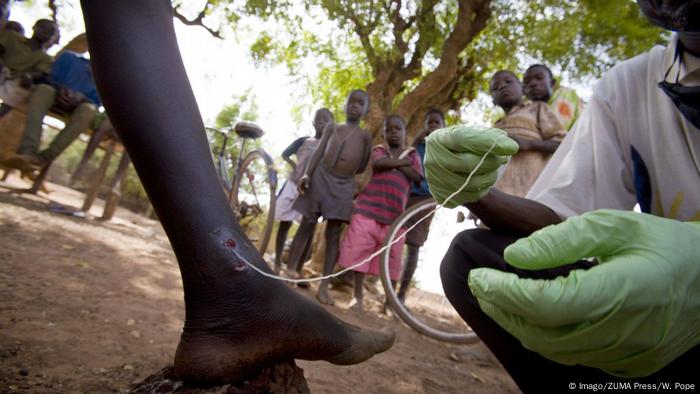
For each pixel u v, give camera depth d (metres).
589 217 0.69
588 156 1.26
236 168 4.76
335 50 6.81
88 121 4.34
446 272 1.25
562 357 0.70
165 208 0.78
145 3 0.80
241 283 0.83
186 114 0.79
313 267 5.60
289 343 0.93
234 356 0.83
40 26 4.61
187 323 0.84
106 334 1.66
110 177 8.70
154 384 0.88
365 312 3.61
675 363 0.90
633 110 1.24
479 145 0.90
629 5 6.12
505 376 2.52
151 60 0.76
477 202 1.10
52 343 1.47
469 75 7.85
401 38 5.75
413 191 4.02
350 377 1.86
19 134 4.48
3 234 2.87
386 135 4.11
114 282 2.41
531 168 2.83
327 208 3.68
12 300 1.78
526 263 0.69
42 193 5.69
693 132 1.09
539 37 6.69
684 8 0.91
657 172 1.16
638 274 0.60
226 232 0.83
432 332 3.15
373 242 3.73
